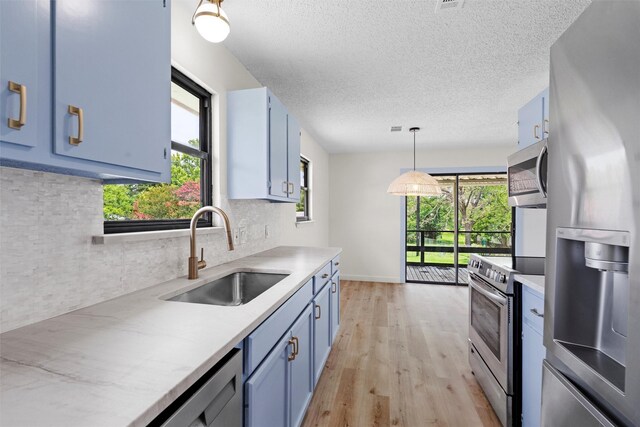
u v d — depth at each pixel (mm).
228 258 2109
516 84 2666
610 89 772
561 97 982
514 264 1936
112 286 1223
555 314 1026
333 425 1762
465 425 1770
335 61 2287
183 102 1838
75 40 767
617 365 877
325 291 2234
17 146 648
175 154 1758
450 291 4793
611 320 928
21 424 500
